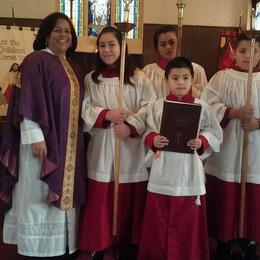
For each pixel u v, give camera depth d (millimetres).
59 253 2434
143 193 2500
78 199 2412
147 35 6145
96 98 2447
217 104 2422
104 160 2410
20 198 2381
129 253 2721
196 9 6105
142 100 2477
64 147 2340
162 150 2266
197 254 2320
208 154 2334
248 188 2451
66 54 2523
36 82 2248
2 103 4758
